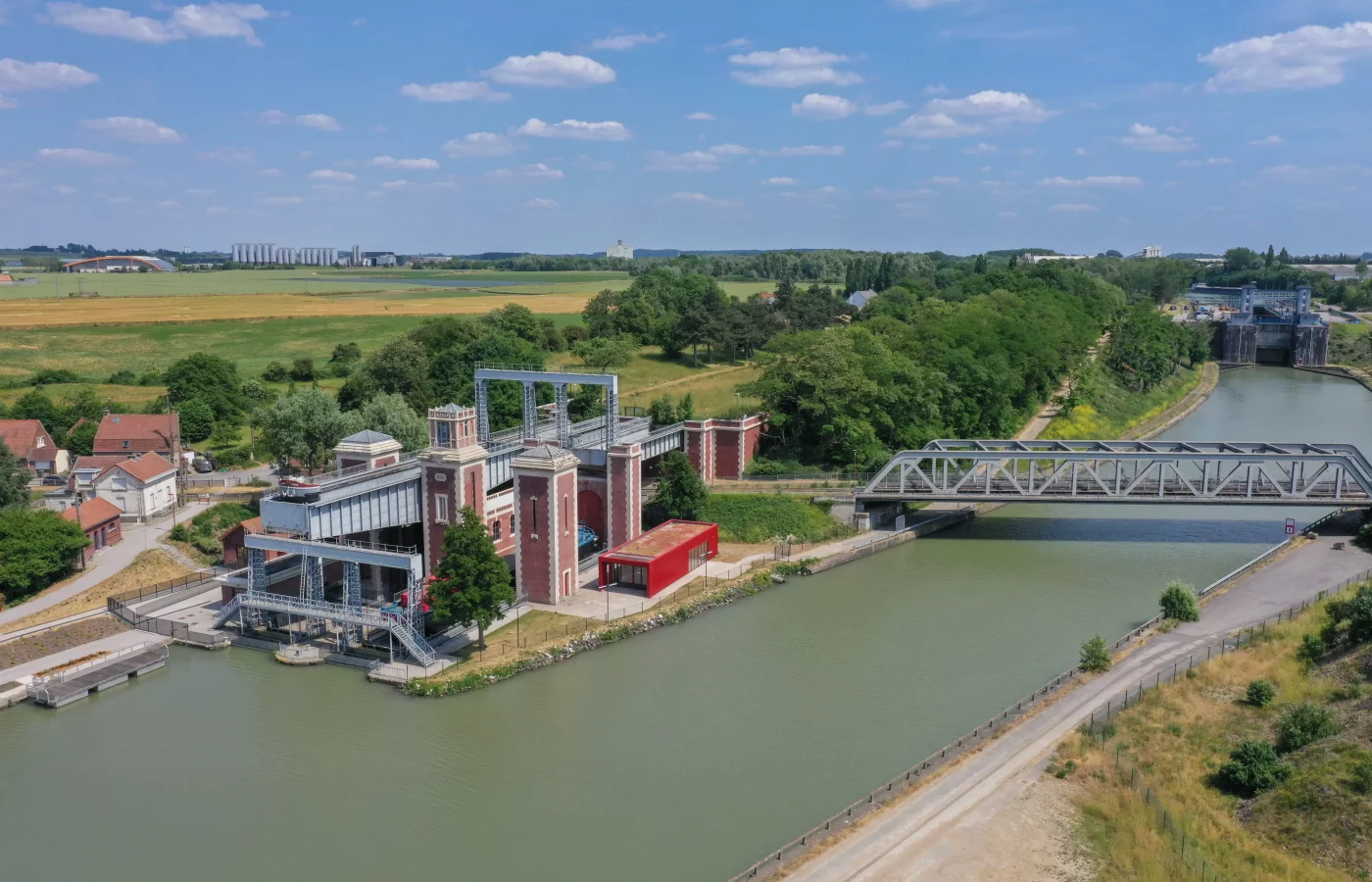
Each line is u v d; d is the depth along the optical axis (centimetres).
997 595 9631
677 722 7069
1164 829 5412
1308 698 6625
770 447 13725
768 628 8856
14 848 5653
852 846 5347
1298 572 9512
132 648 8212
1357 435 17712
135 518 11425
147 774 6444
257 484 13138
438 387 16862
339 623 8569
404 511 9481
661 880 5284
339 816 5956
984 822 5519
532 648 8219
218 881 5353
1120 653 7719
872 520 11775
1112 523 12256
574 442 11506
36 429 14288
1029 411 17788
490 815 5941
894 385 13950
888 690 7525
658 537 10325
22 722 7150
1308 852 5162
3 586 9088
